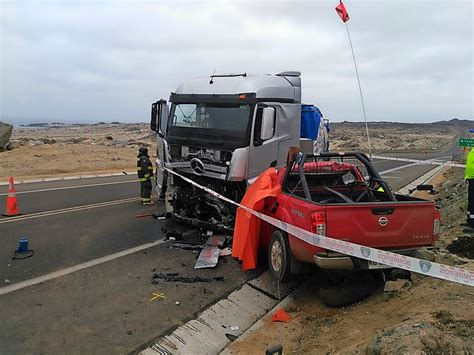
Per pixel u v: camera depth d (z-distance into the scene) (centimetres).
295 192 720
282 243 652
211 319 568
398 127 16175
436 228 599
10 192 1100
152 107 1096
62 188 1559
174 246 858
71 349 479
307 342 498
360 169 780
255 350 490
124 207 1233
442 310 456
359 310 558
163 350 489
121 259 778
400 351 375
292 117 965
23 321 538
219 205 887
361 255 543
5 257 771
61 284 656
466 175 936
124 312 572
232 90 903
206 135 916
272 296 651
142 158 1288
